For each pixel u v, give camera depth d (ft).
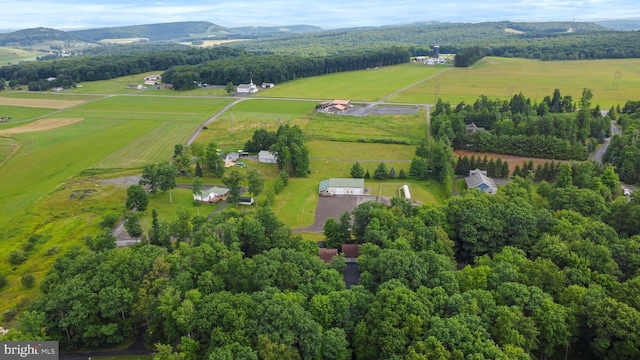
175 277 255.91
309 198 466.70
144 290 242.37
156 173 467.11
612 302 215.31
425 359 188.55
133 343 252.21
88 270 259.39
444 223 326.65
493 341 202.39
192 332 223.92
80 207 442.91
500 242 310.65
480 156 579.07
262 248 311.47
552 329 212.64
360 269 279.28
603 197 374.43
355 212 345.51
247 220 317.83
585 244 275.18
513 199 349.20
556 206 354.54
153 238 327.67
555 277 246.88
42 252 361.51
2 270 336.70
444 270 260.01
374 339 213.46
